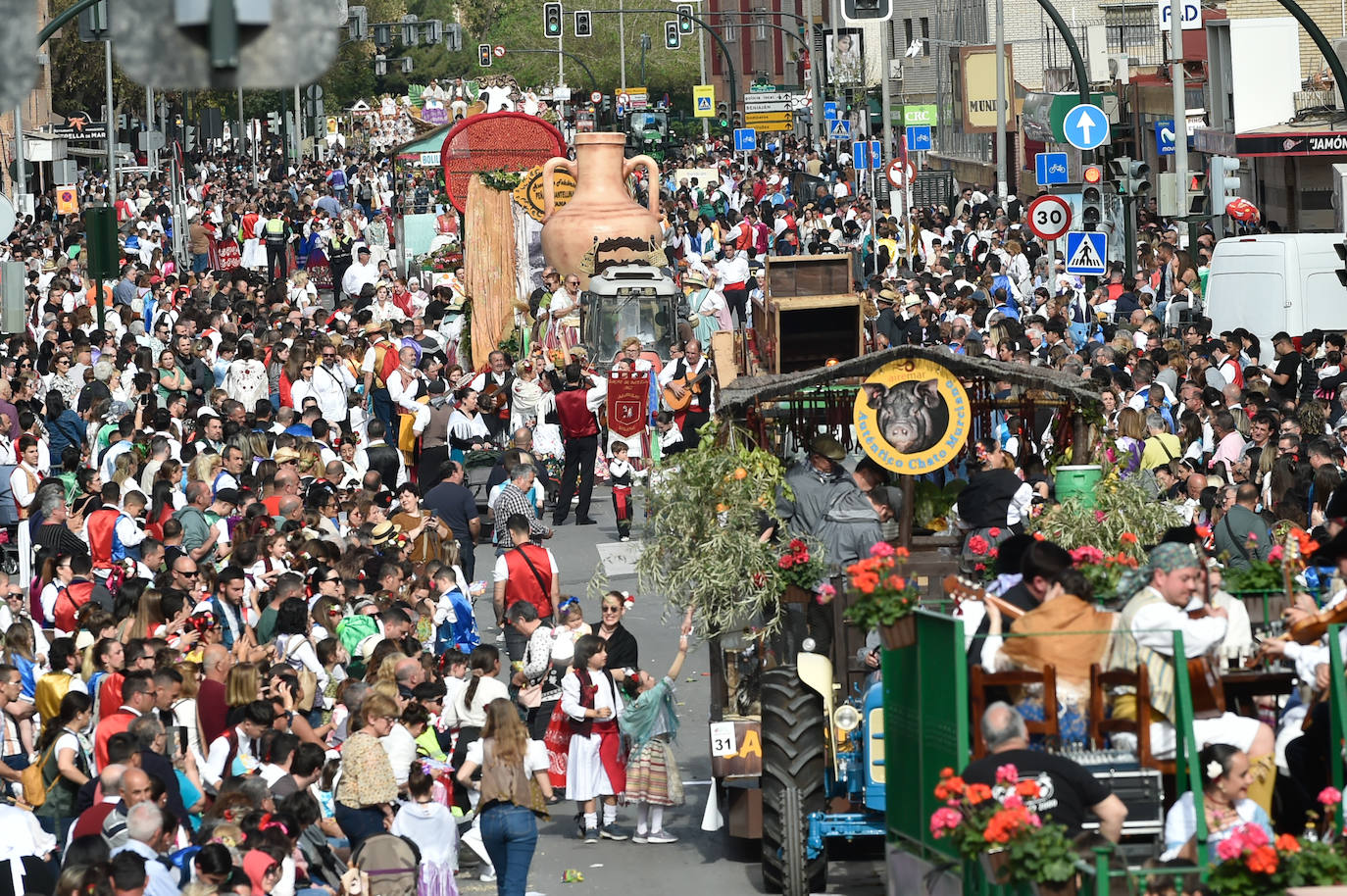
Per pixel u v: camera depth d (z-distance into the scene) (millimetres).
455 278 91000
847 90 177750
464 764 30516
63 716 28641
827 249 107250
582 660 31297
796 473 29844
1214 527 37000
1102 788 20078
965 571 28453
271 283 100062
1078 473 29375
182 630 33031
